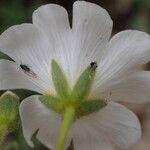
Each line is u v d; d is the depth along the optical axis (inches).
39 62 2.3
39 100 2.3
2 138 2.4
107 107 2.3
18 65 2.3
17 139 3.6
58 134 2.3
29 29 2.3
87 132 2.4
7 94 2.4
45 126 2.3
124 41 2.3
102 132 2.4
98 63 2.3
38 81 2.4
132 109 4.9
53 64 2.3
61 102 2.3
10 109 2.4
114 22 5.5
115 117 2.3
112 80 2.3
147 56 2.3
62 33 2.3
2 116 2.4
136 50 2.3
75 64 2.3
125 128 2.4
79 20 2.3
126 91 2.3
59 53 2.3
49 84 2.3
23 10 4.6
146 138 4.7
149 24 5.2
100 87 2.3
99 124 2.4
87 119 2.3
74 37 2.3
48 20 2.3
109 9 5.6
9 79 2.3
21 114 2.3
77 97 2.3
